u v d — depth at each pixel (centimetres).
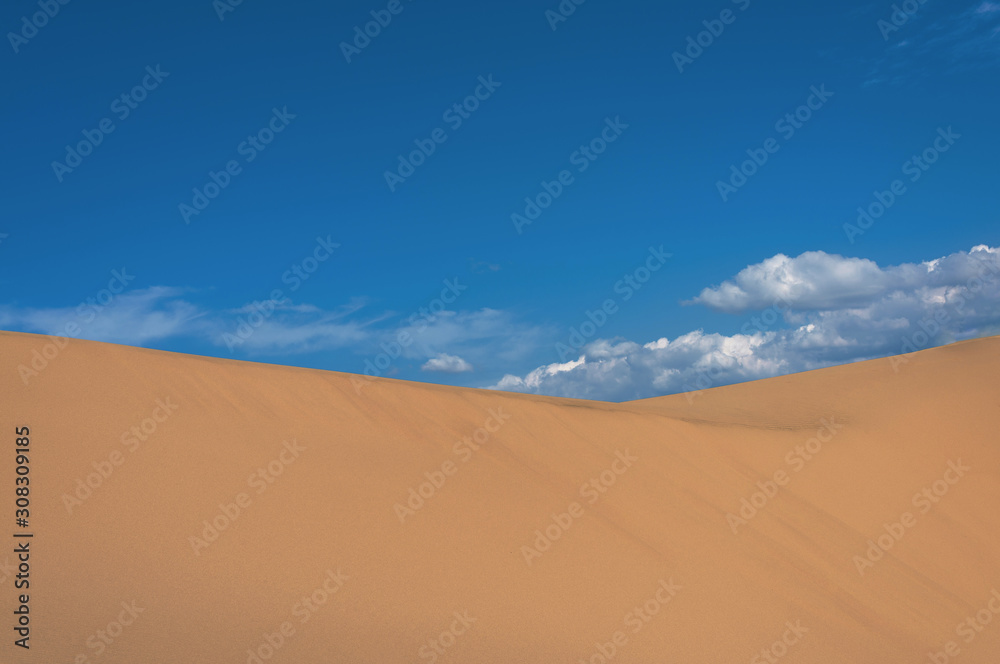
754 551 1472
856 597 1447
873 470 2144
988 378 2839
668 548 1343
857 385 3098
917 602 1515
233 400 1374
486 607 960
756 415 2870
